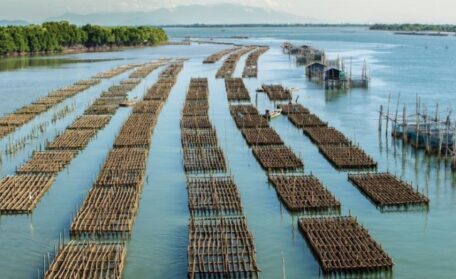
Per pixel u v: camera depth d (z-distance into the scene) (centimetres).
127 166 9619
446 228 7356
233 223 7231
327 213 7781
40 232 7344
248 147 11200
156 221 7625
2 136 12181
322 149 10588
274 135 11675
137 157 10181
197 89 18525
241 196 8488
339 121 13575
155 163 10250
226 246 6406
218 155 10375
